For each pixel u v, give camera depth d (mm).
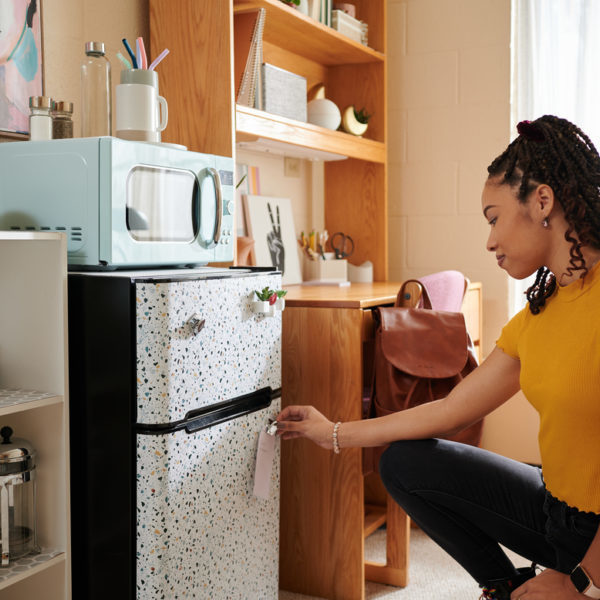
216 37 1980
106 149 1395
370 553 2340
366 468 1975
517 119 2914
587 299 1233
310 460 2045
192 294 1413
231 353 1547
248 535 1648
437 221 3066
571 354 1222
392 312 1963
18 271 1426
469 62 2967
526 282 2953
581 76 2766
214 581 1535
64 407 1394
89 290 1410
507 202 1272
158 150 1513
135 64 1618
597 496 1228
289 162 2826
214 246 1706
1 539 1355
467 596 2055
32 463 1403
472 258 3010
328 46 2697
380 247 3010
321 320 1996
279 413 1710
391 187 3133
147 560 1392
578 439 1232
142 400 1371
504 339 1447
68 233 1447
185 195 1609
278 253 2637
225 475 1550
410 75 3078
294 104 2393
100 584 1457
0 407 1276
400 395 1891
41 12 1813
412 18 3055
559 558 1330
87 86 1667
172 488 1394
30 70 1788
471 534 1493
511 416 3012
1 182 1513
